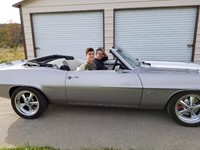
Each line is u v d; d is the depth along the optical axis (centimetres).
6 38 2019
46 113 373
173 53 732
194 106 307
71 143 272
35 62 363
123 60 324
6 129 318
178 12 684
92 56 361
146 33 729
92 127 316
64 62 412
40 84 333
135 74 311
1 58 1282
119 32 743
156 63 378
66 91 330
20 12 785
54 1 751
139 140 275
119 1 705
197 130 300
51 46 812
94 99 329
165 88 299
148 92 307
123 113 365
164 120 334
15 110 356
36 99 348
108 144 267
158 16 701
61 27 781
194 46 704
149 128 308
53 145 268
